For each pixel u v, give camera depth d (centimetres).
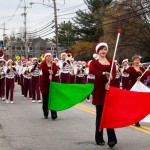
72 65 2130
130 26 4997
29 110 1552
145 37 4969
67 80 2106
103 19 5403
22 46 9844
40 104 1795
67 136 996
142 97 826
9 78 1855
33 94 1914
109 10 5306
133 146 871
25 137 985
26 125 1170
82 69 2169
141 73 1162
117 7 5088
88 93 1199
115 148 852
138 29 4972
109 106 818
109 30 5206
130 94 827
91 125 1165
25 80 2123
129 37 5022
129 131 1057
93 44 6875
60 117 1335
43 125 1169
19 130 1085
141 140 937
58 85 1220
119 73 1941
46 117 1314
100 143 888
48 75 1273
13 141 937
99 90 856
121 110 817
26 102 1905
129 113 816
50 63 1278
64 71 2100
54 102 1228
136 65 1177
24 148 862
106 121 817
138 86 1103
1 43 5762
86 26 7094
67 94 1212
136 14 4800
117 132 1042
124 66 2041
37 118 1319
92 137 980
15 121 1251
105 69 851
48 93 1284
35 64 1881
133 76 1170
